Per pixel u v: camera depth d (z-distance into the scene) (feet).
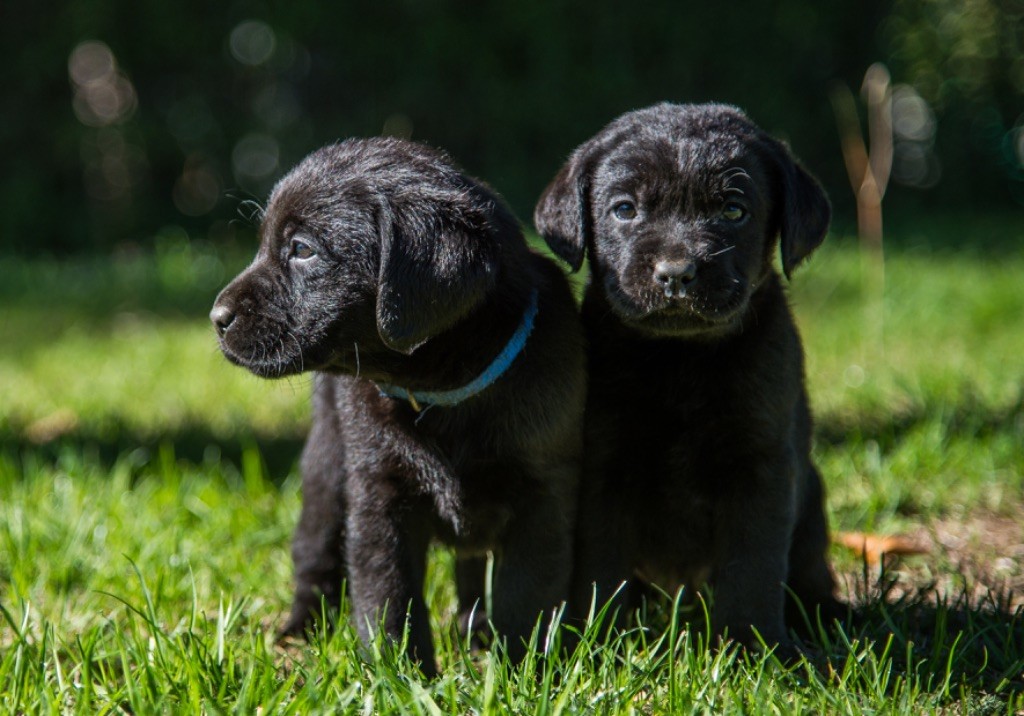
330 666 12.65
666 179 15.34
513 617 14.52
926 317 35.65
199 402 29.48
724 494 15.51
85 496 19.69
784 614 16.37
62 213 65.41
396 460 14.52
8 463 21.86
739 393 15.21
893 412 25.52
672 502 15.87
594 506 15.49
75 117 64.03
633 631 15.11
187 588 16.06
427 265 13.44
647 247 15.03
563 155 64.08
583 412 15.21
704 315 14.62
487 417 14.33
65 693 12.21
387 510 14.61
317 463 16.33
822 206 16.53
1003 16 67.87
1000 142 72.23
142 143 63.87
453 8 63.41
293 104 66.23
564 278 16.06
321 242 14.19
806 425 16.61
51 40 62.80
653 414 15.49
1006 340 33.14
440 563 17.90
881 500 20.39
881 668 12.94
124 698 12.19
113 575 16.29
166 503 19.81
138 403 29.27
